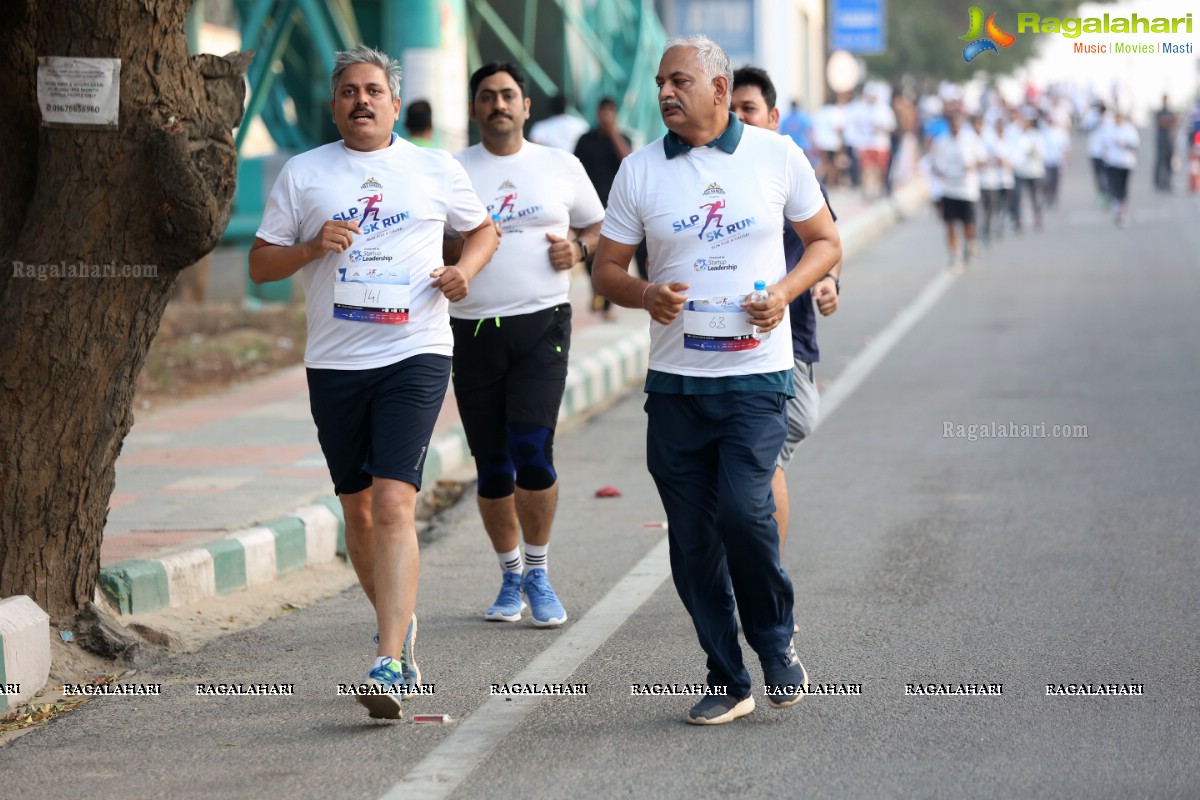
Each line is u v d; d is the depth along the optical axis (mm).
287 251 10453
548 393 12773
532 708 10453
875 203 58312
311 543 15156
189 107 11211
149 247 11352
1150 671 10969
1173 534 15055
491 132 12891
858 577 13867
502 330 12758
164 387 24781
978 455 19156
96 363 11391
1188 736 9602
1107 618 12359
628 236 10008
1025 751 9391
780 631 10062
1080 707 10195
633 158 9984
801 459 19312
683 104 9727
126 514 15391
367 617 13273
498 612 12844
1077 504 16438
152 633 12164
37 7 11070
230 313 31828
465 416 12977
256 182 33938
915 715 10102
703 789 8852
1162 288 35281
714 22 68500
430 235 10727
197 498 16141
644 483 18625
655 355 10031
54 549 11656
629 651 11797
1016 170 49375
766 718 10117
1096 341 28219
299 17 36656
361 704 9969
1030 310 32688
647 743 9672
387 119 10648
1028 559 14312
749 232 9766
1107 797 8641
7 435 11320
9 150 11391
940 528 15617
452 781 9094
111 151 11078
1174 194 62156
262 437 20000
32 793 9125
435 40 32344
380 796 8891
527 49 40375
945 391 23797
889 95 86062
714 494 10062
